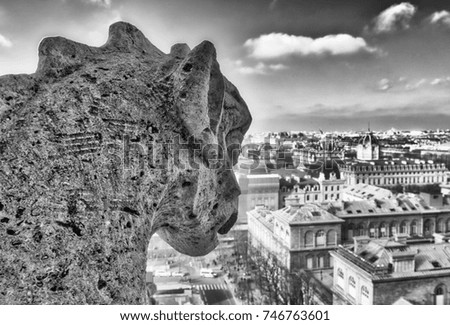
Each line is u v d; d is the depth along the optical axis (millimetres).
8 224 851
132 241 961
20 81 1037
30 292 811
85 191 919
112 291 883
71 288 838
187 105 1119
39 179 894
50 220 866
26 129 942
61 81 1074
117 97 1057
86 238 884
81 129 977
